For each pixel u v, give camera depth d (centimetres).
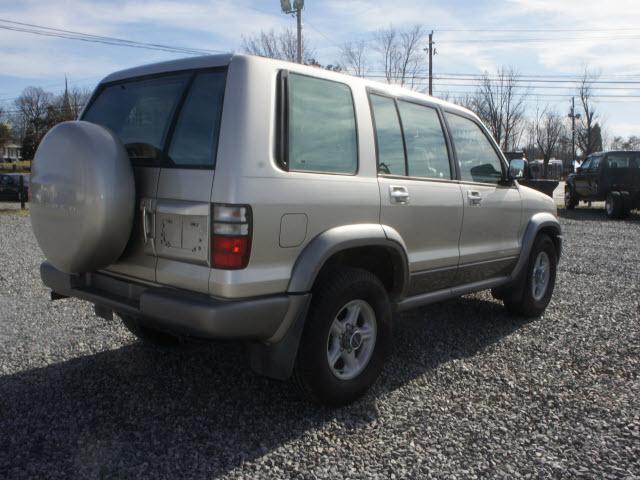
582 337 505
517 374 414
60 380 385
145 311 312
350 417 340
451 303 622
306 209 320
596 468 288
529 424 335
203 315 288
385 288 398
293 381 334
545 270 579
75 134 312
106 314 360
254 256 297
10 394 362
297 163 325
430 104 444
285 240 311
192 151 311
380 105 392
